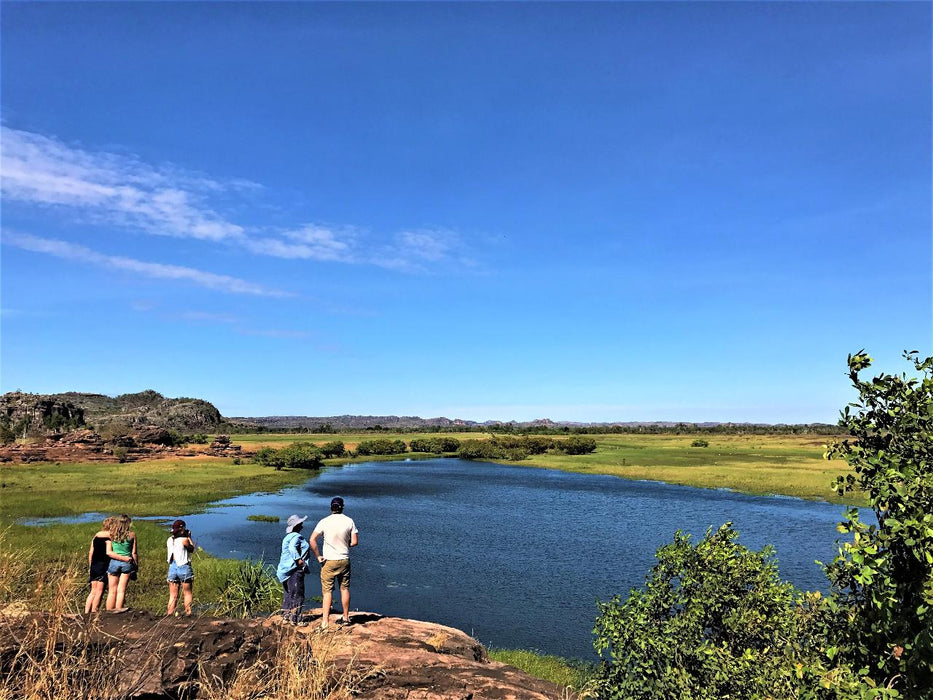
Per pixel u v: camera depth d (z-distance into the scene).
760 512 36.50
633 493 46.53
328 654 5.05
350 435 175.00
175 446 82.00
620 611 8.46
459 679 6.30
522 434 159.25
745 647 7.50
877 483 4.55
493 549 25.98
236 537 27.53
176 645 4.60
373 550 25.59
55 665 3.80
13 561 5.28
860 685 4.41
